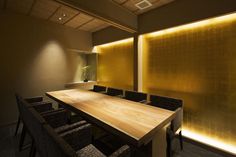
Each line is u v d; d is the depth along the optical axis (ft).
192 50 8.45
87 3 7.33
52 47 12.84
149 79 10.86
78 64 15.08
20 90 11.16
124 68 12.99
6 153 7.00
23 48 11.19
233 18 6.91
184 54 8.81
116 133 4.14
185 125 8.82
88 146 4.98
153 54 10.55
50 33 12.62
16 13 10.76
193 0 7.87
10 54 10.61
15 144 7.84
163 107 8.07
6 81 10.51
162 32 9.93
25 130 7.18
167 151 5.84
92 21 12.49
